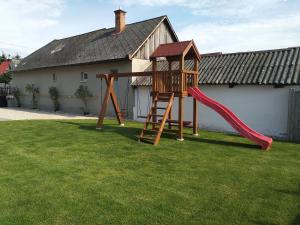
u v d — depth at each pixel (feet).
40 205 14.51
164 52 33.27
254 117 37.29
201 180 18.62
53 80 75.92
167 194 16.17
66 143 29.43
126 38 61.72
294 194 16.40
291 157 25.12
